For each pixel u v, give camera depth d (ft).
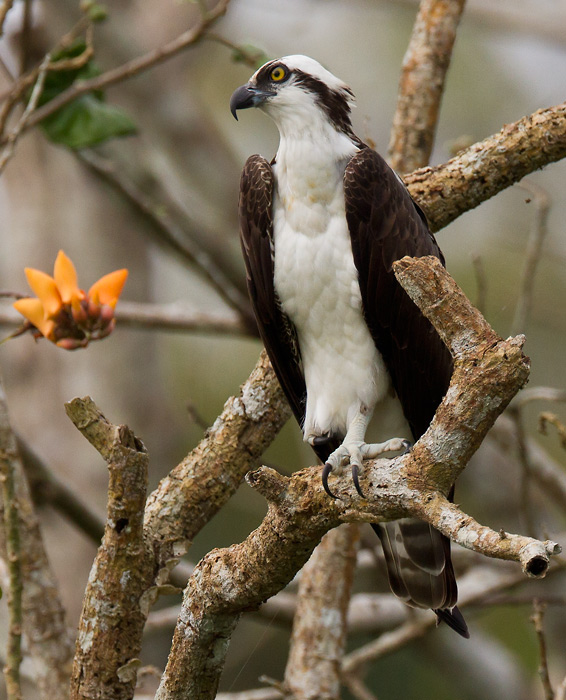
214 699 20.24
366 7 58.85
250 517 51.67
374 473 17.43
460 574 35.60
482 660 41.29
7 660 20.90
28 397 52.49
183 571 28.55
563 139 23.50
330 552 28.17
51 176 53.47
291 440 52.65
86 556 47.85
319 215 24.63
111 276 23.03
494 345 16.66
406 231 24.31
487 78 60.64
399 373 24.90
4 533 24.26
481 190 24.58
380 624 35.17
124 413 52.80
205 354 58.18
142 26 52.90
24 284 52.90
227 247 39.65
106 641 20.31
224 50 61.05
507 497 45.03
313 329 25.13
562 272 53.67
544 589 39.75
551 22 54.95
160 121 51.29
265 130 63.98
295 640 28.19
